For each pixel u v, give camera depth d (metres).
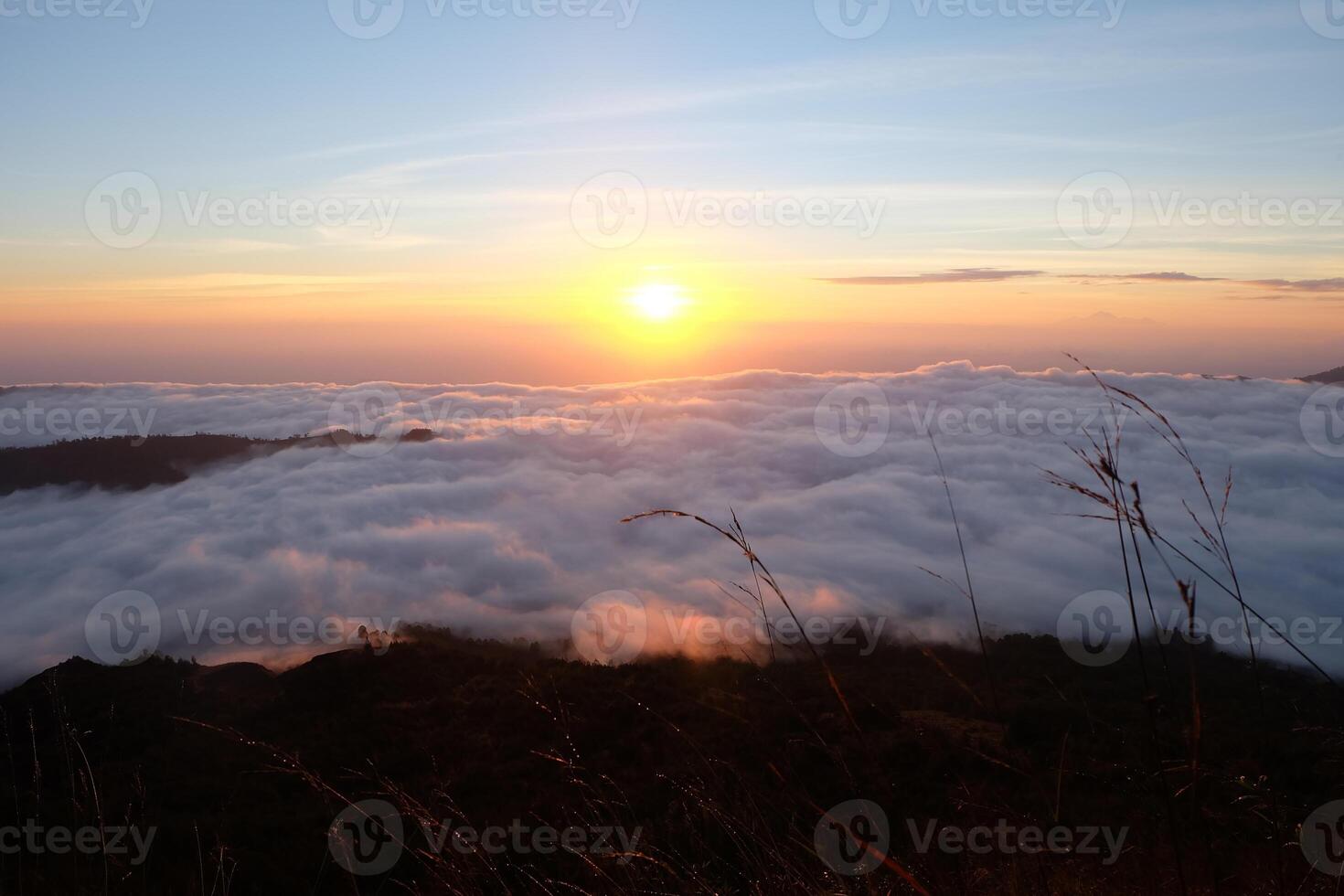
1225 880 1.75
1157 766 1.59
